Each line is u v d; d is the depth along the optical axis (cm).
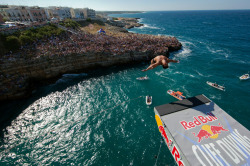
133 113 3928
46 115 3944
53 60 5525
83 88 5153
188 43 10488
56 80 5641
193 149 1172
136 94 4719
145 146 3027
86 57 6116
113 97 4612
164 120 1445
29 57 5178
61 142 3178
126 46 7181
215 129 1305
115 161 2780
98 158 2841
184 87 4981
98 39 7512
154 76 5816
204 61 7106
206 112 1501
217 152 1125
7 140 3228
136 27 19488
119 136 3281
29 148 3047
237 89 4803
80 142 3173
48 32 6919
